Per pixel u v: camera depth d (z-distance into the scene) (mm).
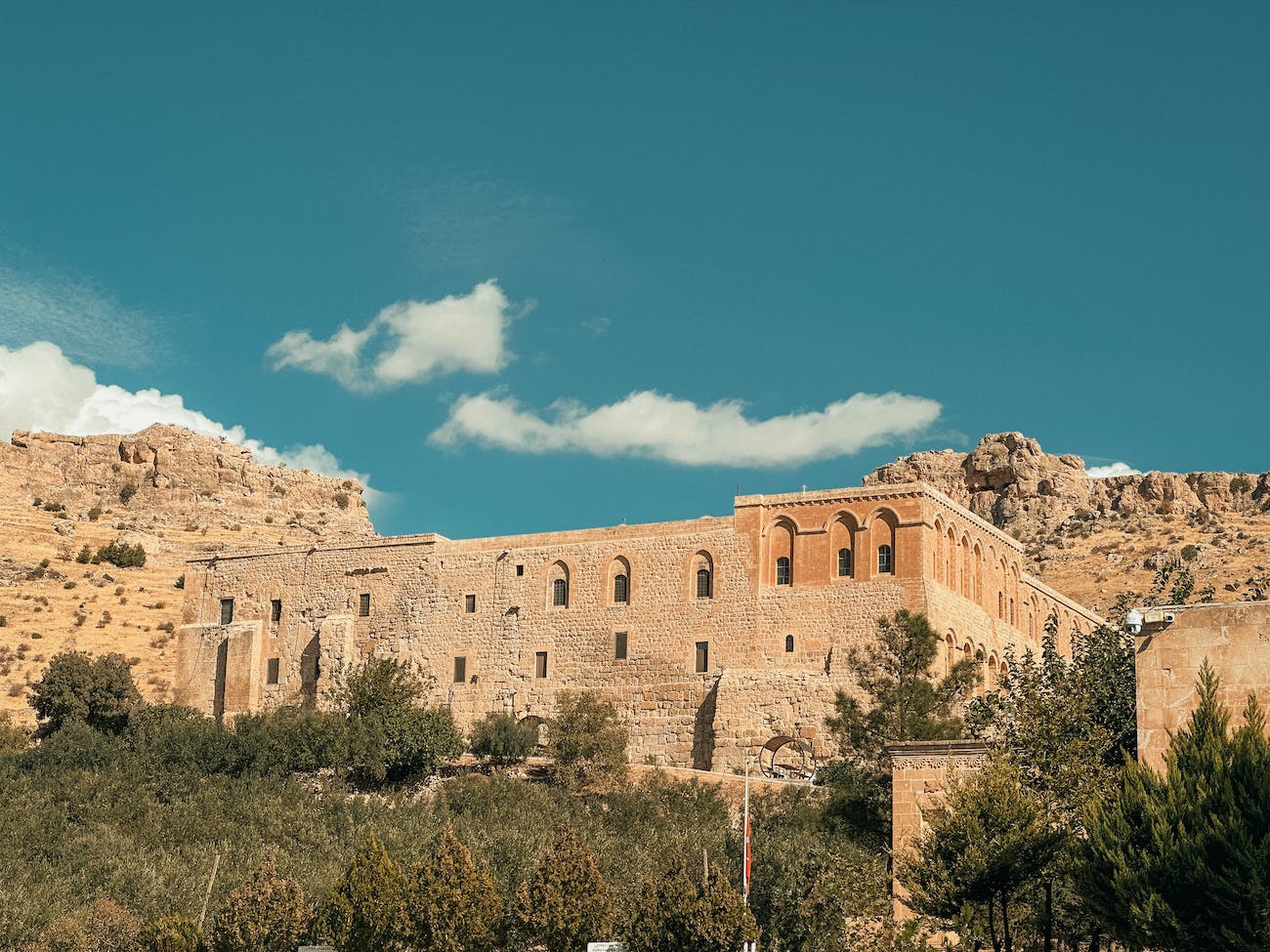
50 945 58656
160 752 87812
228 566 109688
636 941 53844
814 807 74000
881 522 90938
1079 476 175500
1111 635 49156
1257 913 32375
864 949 41625
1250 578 139250
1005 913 39750
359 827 75062
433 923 55562
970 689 74688
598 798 84750
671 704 93500
